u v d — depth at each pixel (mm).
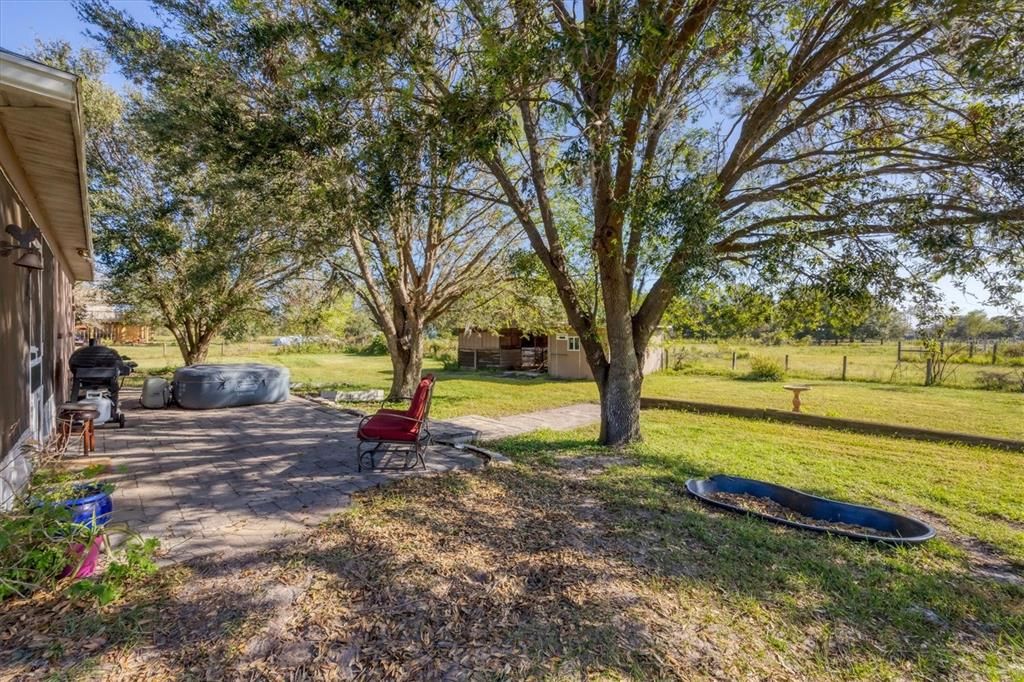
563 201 7832
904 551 3570
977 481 5402
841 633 2576
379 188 4980
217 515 3895
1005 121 4457
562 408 10703
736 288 5957
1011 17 3746
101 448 6129
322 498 4352
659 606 2770
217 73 6414
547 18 4668
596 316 7027
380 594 2789
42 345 5863
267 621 2498
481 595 2826
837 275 5199
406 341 11062
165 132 6672
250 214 7629
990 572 3346
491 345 21234
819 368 18172
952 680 2242
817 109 5527
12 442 4137
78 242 7035
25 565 2615
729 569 3223
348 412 9125
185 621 2477
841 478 5477
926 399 12078
